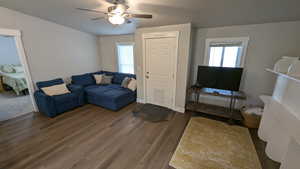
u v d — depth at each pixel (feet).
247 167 6.00
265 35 9.12
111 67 17.70
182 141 7.72
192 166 6.05
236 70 9.19
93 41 16.72
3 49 17.34
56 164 6.14
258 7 6.85
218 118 10.40
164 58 11.32
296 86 5.74
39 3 8.46
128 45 15.58
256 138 7.95
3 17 9.22
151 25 10.91
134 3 7.32
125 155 6.71
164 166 6.07
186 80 10.70
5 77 16.31
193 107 11.00
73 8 9.01
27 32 10.57
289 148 4.66
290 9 6.77
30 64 11.00
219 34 10.52
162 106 12.59
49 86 11.62
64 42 13.46
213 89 10.89
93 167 6.00
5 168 5.91
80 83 14.34
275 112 6.02
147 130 8.88
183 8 7.59
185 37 9.98
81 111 11.71
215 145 7.38
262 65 9.57
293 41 8.50
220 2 6.64
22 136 8.13
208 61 11.34
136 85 13.78
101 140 7.84
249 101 10.44
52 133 8.45
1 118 10.28
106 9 8.73
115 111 11.69
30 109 11.87
